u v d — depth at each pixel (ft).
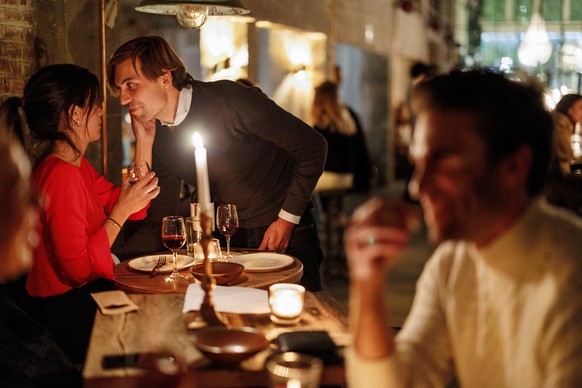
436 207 4.08
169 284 8.04
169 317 6.09
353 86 39.81
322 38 28.32
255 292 6.77
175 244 8.26
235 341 5.26
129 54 9.27
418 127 4.16
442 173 4.02
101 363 5.05
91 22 12.66
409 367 4.51
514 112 3.98
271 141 9.88
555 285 3.97
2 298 8.14
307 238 10.65
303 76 28.17
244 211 10.27
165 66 9.31
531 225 4.10
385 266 4.03
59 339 8.52
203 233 5.76
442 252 4.80
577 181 14.51
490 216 4.07
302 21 25.26
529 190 4.17
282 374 4.52
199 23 11.13
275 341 5.48
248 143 9.98
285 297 5.88
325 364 5.06
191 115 9.64
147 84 9.34
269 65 26.07
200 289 6.75
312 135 9.82
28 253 4.76
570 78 35.91
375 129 39.91
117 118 13.51
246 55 21.09
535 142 4.06
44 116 8.55
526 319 4.10
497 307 4.29
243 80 15.03
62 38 12.19
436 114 4.05
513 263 4.12
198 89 9.68
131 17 17.65
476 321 4.47
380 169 40.09
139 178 9.21
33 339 7.82
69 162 8.66
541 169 4.16
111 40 13.12
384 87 39.58
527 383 4.08
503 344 4.31
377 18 35.94
